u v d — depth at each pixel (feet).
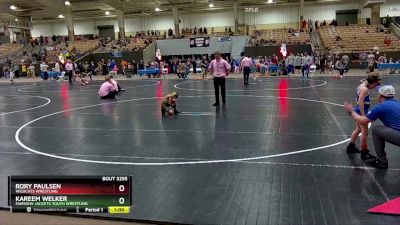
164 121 32.37
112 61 112.68
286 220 12.98
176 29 150.41
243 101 43.52
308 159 19.89
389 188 15.47
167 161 20.45
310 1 147.02
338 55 95.61
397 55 98.73
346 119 30.42
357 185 15.92
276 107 38.04
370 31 114.83
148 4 146.41
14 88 78.59
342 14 148.87
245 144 23.50
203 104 42.16
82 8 149.79
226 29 158.61
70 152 23.11
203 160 20.40
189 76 95.61
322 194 15.11
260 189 15.89
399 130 16.85
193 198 15.19
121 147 23.88
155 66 101.50
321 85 60.34
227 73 40.57
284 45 96.12
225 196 15.26
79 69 110.32
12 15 150.00
